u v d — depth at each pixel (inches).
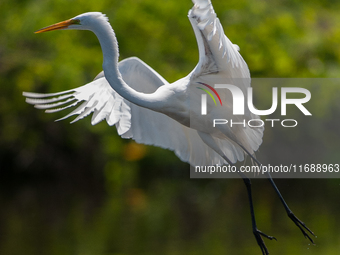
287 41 639.8
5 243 357.7
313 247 341.7
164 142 254.4
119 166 619.8
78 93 226.2
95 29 221.0
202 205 498.3
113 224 421.4
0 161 635.5
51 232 392.5
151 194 557.3
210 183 593.6
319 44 645.9
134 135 248.8
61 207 494.3
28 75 593.9
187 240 366.0
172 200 526.0
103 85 232.4
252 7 636.7
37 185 624.7
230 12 630.5
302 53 646.5
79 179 631.2
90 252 333.1
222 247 346.3
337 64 650.8
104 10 620.1
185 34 629.0
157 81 243.3
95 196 561.3
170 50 622.5
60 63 587.5
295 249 338.3
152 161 642.2
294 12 697.0
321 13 740.7
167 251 335.9
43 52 629.9
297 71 624.7
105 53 221.6
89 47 627.2
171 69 607.5
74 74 577.9
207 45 211.9
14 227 410.6
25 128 614.5
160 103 230.4
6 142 621.9
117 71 223.0
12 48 626.5
